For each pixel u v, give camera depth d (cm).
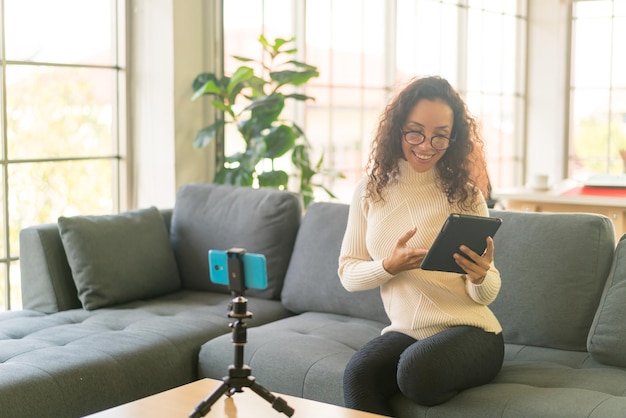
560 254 311
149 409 228
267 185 460
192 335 330
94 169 463
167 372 314
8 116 421
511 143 820
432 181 282
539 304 311
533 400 246
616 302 289
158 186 471
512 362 298
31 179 433
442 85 276
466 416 249
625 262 297
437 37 709
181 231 415
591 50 809
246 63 520
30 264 376
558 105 816
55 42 439
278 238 392
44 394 273
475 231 252
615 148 805
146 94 470
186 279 412
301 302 374
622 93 799
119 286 375
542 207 485
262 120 458
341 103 602
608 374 273
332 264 367
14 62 421
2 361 293
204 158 486
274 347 308
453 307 273
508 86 809
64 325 342
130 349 307
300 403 235
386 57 645
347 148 611
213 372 317
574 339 305
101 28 461
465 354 255
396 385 266
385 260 269
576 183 541
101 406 291
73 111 450
